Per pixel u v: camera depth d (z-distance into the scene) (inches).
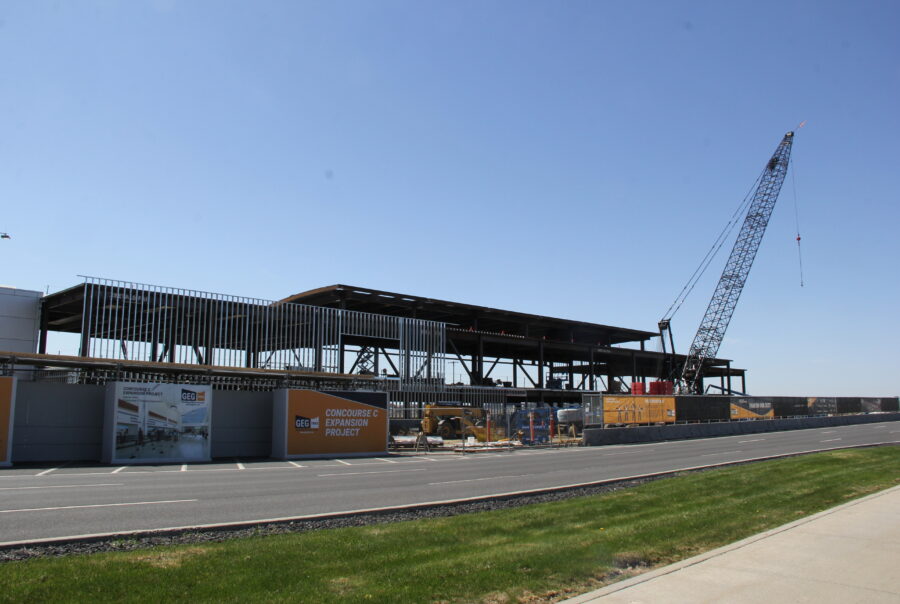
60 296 1701.5
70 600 234.4
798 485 591.5
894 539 359.6
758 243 3289.9
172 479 710.5
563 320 3186.5
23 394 933.8
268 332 1839.3
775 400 2300.7
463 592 256.7
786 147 3272.6
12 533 374.3
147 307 1631.4
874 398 2965.1
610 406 1670.8
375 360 2500.0
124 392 942.4
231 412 1109.1
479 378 2689.5
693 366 3440.0
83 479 698.8
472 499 520.7
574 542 346.3
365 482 689.6
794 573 291.3
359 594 247.9
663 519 420.5
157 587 251.9
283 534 371.9
